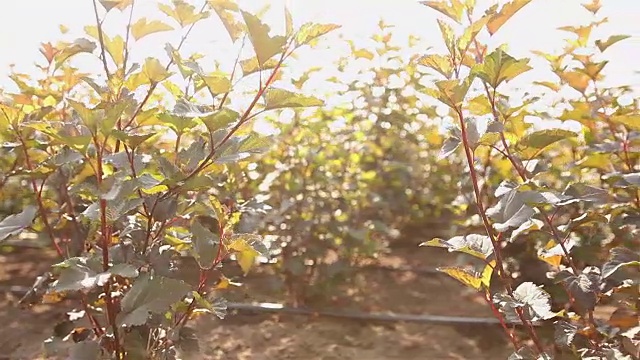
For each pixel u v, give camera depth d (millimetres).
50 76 916
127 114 781
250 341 1257
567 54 980
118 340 750
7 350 1198
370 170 1773
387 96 1746
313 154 1447
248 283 1552
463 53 710
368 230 1505
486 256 737
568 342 771
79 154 772
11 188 1382
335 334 1297
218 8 759
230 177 1102
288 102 700
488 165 1144
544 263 1271
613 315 829
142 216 829
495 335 1287
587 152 945
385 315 1360
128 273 681
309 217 1440
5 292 1464
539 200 714
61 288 673
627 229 1005
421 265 1722
